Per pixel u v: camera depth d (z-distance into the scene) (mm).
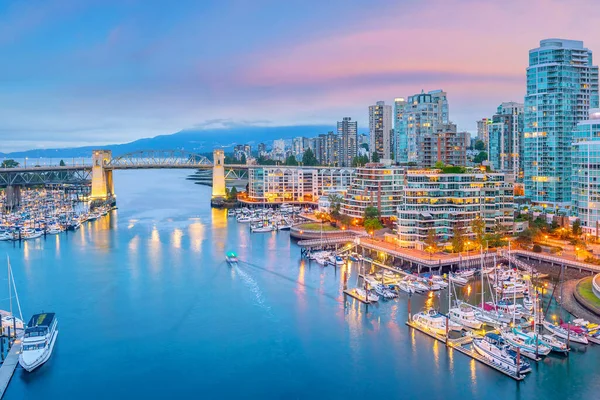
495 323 170750
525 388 136000
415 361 151250
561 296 191125
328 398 134375
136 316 187375
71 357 156500
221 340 167000
